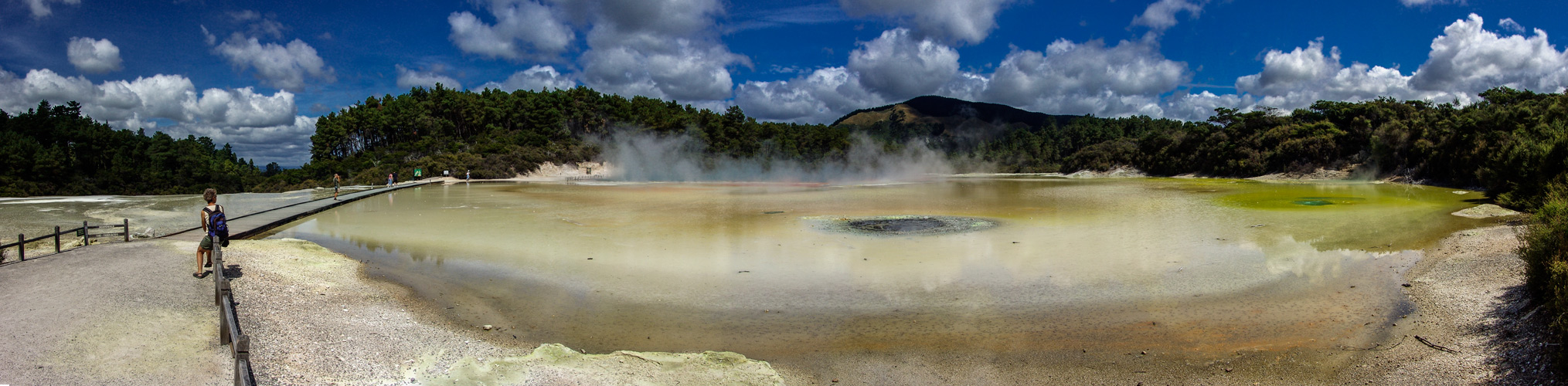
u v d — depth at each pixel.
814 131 90.50
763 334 9.00
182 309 8.77
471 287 11.69
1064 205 26.83
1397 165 44.72
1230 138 58.66
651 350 8.32
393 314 9.62
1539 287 8.33
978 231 18.59
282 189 64.06
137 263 11.57
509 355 7.89
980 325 9.27
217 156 120.94
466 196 34.66
